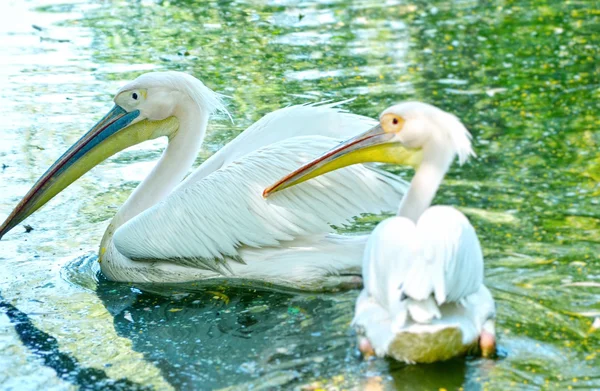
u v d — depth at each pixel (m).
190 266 10.51
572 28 19.70
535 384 7.62
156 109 11.20
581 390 7.52
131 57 18.89
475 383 7.66
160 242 10.40
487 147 13.45
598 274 9.73
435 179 9.19
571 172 12.48
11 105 16.20
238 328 9.18
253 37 20.08
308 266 10.01
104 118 11.29
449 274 7.71
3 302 10.02
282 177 10.14
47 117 15.59
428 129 9.11
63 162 11.15
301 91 16.28
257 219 10.14
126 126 11.23
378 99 15.57
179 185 10.85
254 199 10.15
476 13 21.30
